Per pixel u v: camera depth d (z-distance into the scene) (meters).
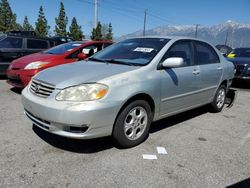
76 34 52.69
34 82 3.85
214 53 5.69
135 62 4.14
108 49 5.02
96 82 3.40
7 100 6.15
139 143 4.00
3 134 4.15
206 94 5.36
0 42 8.55
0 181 2.91
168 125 4.97
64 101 3.30
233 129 4.95
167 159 3.58
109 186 2.92
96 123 3.33
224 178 3.19
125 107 3.63
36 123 3.68
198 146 4.07
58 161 3.39
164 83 4.13
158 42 4.57
